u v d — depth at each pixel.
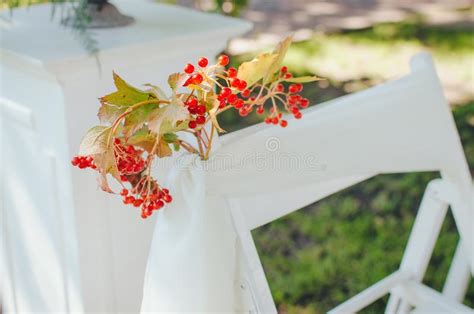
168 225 1.11
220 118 3.12
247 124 3.08
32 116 1.32
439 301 1.51
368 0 5.13
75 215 1.32
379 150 1.28
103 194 1.34
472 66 3.86
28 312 1.54
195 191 1.08
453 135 1.34
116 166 0.99
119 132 1.04
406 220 2.37
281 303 1.95
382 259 2.15
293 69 3.69
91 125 1.29
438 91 1.32
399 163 1.31
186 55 1.39
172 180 1.10
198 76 0.99
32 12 1.47
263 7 4.83
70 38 1.30
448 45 4.17
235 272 1.15
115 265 1.40
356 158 1.26
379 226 2.33
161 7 1.55
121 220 1.38
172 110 0.96
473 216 1.41
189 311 1.12
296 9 4.83
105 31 1.35
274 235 2.28
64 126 1.27
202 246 1.09
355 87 3.52
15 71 1.32
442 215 1.51
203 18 1.46
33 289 1.50
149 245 1.44
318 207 2.45
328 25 4.49
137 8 1.53
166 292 1.12
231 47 3.88
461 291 1.57
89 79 1.26
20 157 1.39
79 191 1.31
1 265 1.57
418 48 4.12
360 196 2.52
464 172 1.37
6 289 1.58
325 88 3.49
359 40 4.22
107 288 1.41
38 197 1.38
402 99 1.30
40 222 1.40
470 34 4.36
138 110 1.00
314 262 2.13
